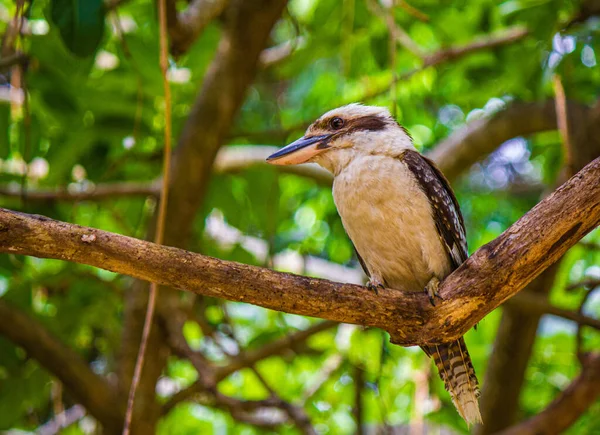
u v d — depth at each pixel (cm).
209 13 954
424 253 784
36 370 1070
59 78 965
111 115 1027
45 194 1101
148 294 1069
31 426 1248
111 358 1192
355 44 1223
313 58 1204
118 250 580
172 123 1139
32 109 1039
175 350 1076
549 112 1146
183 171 1060
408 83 1311
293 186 1409
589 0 1015
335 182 826
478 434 1170
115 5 933
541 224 613
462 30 1223
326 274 1387
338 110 868
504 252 623
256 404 1077
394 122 864
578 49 994
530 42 1092
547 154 1260
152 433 1037
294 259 1373
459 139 1219
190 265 589
